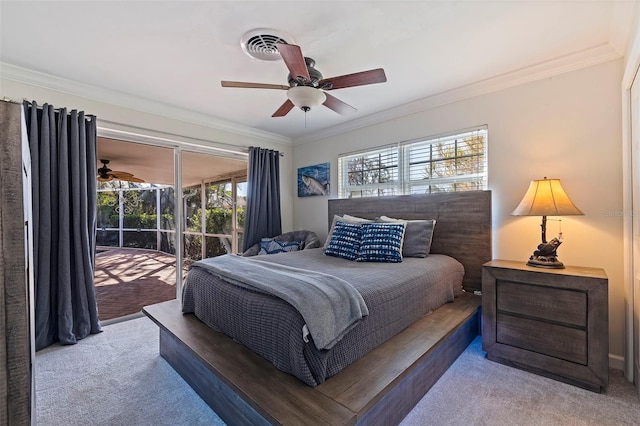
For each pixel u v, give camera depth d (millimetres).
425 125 3209
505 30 1952
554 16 1805
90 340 2631
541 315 1968
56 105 2652
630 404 1679
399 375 1397
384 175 3631
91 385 1929
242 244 4320
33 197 2438
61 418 1622
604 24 1874
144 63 2371
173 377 2016
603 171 2170
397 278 1981
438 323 2008
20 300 696
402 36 2020
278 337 1469
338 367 1425
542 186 2166
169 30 1941
